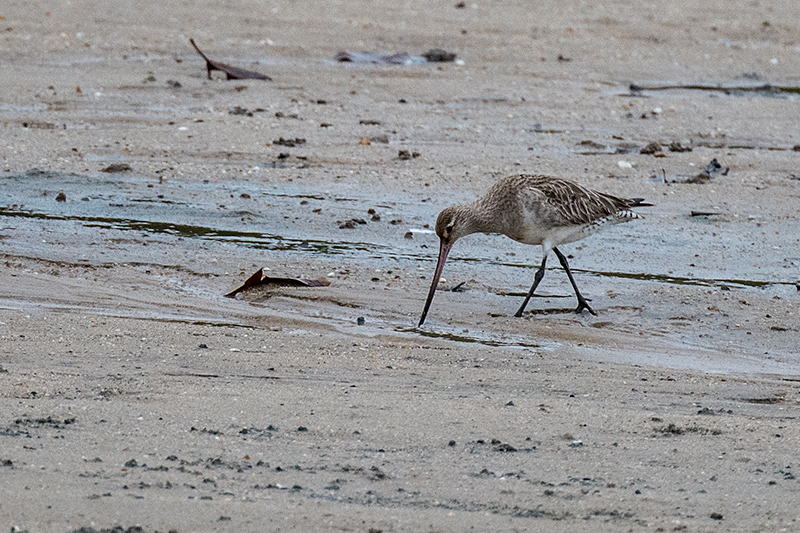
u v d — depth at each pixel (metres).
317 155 19.98
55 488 7.22
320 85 25.30
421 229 16.52
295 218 16.59
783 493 7.77
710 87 27.89
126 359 10.51
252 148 20.09
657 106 25.20
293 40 29.50
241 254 14.90
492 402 9.73
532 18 34.19
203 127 21.19
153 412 8.95
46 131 20.41
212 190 17.69
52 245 14.73
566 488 7.75
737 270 15.27
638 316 13.32
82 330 11.38
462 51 29.61
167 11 31.62
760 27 34.88
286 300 13.33
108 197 17.02
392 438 8.62
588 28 33.38
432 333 12.43
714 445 8.75
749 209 18.08
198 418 8.85
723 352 12.27
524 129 22.81
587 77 27.89
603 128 23.25
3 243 14.68
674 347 12.38
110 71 25.34
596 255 15.71
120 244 14.99
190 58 27.19
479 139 21.84
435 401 9.68
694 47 31.95
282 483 7.61
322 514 7.10
